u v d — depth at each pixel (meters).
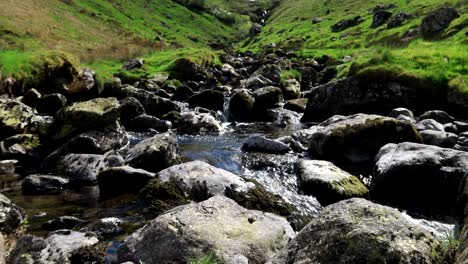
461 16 48.81
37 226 10.66
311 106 27.98
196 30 128.12
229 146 20.30
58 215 11.50
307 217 12.08
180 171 12.77
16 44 46.84
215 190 12.12
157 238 7.86
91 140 17.70
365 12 96.69
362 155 17.12
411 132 17.30
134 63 44.53
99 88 30.80
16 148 17.56
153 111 28.56
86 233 9.50
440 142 17.50
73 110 18.69
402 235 5.77
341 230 6.04
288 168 16.14
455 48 31.59
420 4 73.56
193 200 11.97
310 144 18.28
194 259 7.32
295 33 94.56
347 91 26.61
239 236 8.09
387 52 28.97
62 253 8.33
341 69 41.25
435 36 48.56
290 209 12.51
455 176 12.60
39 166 16.75
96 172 14.94
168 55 51.59
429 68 26.39
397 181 13.46
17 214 10.80
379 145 17.28
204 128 24.77
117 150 18.75
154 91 35.25
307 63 49.03
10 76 26.81
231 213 8.74
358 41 64.31
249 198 12.01
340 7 115.56
